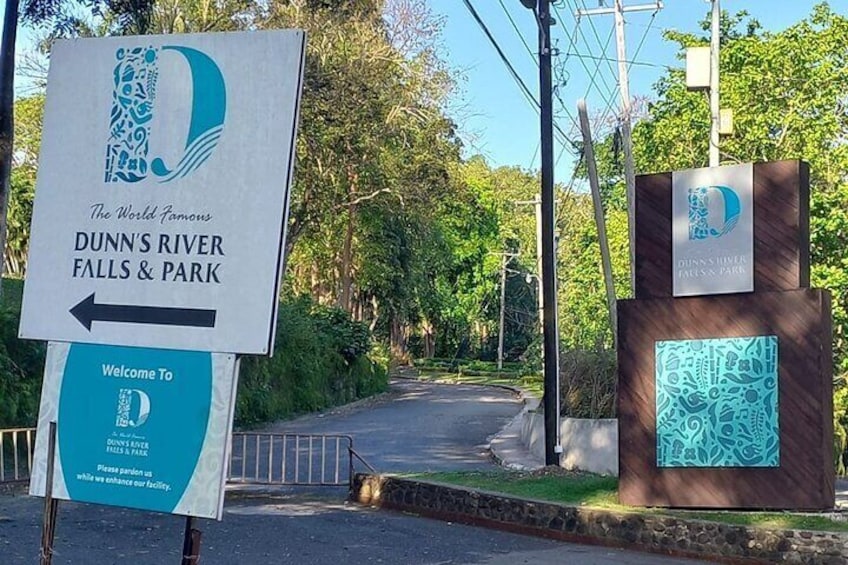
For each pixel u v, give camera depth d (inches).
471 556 399.2
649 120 1295.5
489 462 733.9
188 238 204.8
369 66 1181.7
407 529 461.4
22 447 610.5
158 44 210.4
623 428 471.8
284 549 398.6
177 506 200.5
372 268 1596.9
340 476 640.4
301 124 1136.8
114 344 208.7
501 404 1369.3
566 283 1530.5
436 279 2370.8
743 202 459.2
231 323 200.1
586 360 748.0
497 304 2674.7
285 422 1066.1
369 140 1208.2
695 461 454.6
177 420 202.5
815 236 799.1
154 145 209.0
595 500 467.5
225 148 203.3
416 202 1370.6
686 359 463.8
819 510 432.8
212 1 1065.5
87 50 215.9
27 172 1138.7
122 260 209.8
